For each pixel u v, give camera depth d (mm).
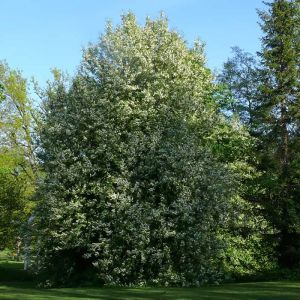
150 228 18219
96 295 13992
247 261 21812
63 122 19875
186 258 18297
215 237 19188
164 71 21297
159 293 14430
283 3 25266
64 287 19078
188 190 18234
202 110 22375
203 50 24750
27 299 12789
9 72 32156
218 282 18672
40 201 20062
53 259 20297
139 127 20219
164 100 20906
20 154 31172
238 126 24203
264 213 23562
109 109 19766
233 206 21172
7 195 25078
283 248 23516
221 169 19438
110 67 20422
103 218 18656
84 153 19375
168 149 19078
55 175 19016
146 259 18141
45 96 21859
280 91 24906
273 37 25578
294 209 22969
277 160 23953
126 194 18672
